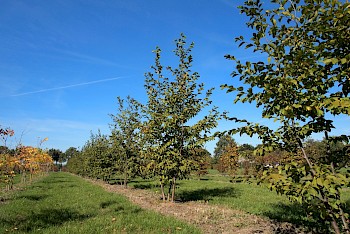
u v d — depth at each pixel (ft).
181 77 42.37
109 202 41.81
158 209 35.06
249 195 49.98
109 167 91.61
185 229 23.84
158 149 40.63
